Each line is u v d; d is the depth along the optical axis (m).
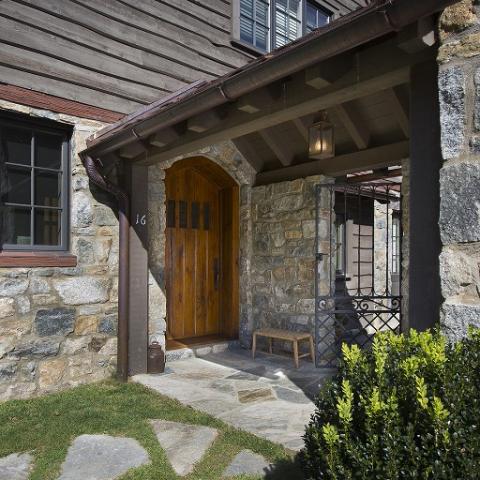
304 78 2.52
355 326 6.36
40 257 3.74
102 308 4.14
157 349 4.38
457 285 1.85
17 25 3.65
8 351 3.56
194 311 5.73
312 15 6.46
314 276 4.96
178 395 3.66
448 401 1.37
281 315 5.31
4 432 2.90
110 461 2.54
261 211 5.58
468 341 1.65
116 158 3.88
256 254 5.63
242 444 2.75
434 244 1.98
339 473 1.43
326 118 3.59
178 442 2.79
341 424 1.52
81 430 2.94
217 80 2.69
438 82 1.95
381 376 1.55
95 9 4.13
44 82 3.81
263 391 3.82
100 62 4.17
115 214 4.28
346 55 2.25
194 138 3.44
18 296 3.63
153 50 4.57
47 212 4.00
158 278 4.62
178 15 4.81
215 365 4.74
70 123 3.97
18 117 3.76
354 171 4.73
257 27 5.75
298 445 2.69
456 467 1.28
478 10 1.85
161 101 3.96
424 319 1.99
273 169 5.51
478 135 1.82
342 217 6.38
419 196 2.04
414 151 2.06
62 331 3.88
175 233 5.55
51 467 2.46
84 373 4.01
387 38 2.17
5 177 3.73
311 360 4.91
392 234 7.63
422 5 1.70
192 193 5.75
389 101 3.94
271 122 2.89
